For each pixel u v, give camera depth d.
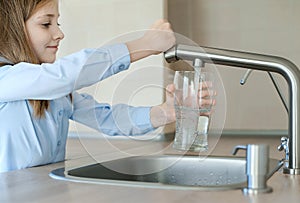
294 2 2.16
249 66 0.73
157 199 0.54
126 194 0.58
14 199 0.57
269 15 2.21
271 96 2.19
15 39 1.02
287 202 0.52
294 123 0.72
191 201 0.53
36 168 0.88
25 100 0.99
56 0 1.07
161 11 2.10
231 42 2.28
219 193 0.57
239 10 2.26
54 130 1.03
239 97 2.24
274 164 0.85
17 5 1.02
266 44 2.22
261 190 0.57
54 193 0.60
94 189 0.62
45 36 1.05
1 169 0.96
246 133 2.22
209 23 2.31
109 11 2.19
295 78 0.71
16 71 0.91
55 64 0.90
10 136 0.96
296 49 2.16
